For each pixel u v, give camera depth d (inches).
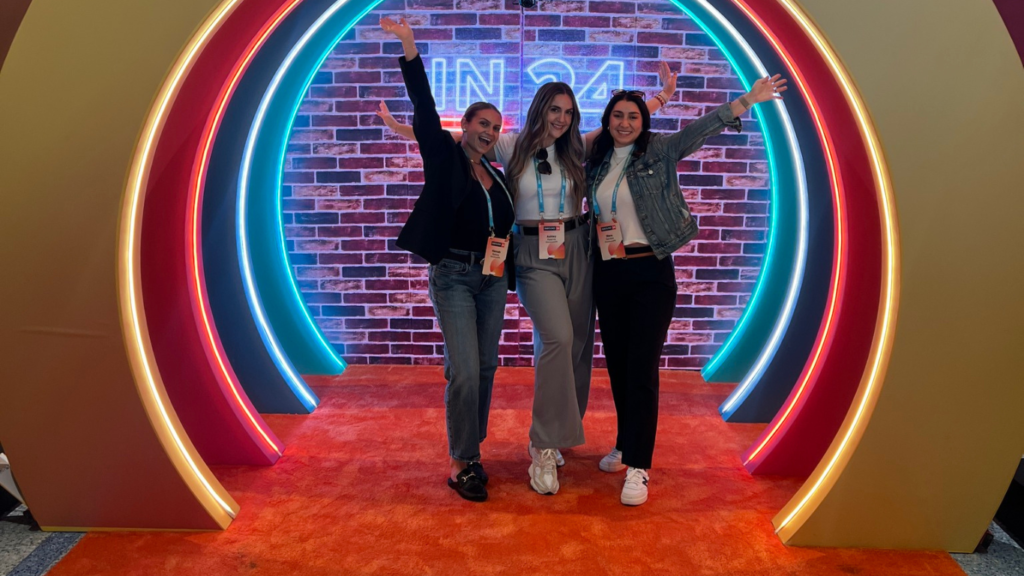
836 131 106.7
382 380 164.4
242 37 103.4
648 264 104.3
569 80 156.4
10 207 88.0
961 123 86.0
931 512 95.3
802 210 139.2
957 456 92.9
